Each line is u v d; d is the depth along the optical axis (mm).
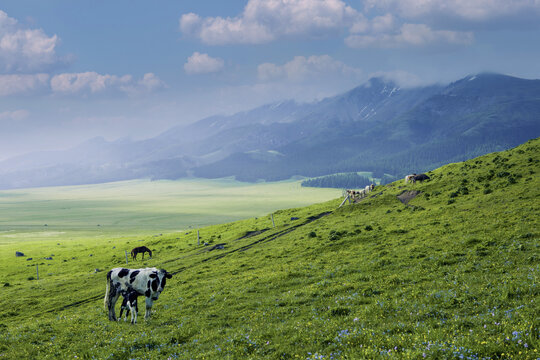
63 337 20422
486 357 8742
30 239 182000
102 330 21047
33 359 17141
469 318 12758
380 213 57938
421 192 64562
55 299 43531
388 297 19656
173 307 26609
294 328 15562
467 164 73000
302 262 37750
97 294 41938
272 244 53312
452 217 42906
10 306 43344
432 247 32188
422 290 19516
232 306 23641
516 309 12609
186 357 14125
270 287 28484
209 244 67688
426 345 10227
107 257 75125
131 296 22734
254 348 13734
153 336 17906
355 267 30234
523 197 43531
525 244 26672
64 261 78500
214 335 16922
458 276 21266
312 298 22406
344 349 11422
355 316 16188
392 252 33531
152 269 23859
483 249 27922
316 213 72375
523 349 8961
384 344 11203
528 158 59594
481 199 47969
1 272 73625
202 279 39188
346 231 48219
